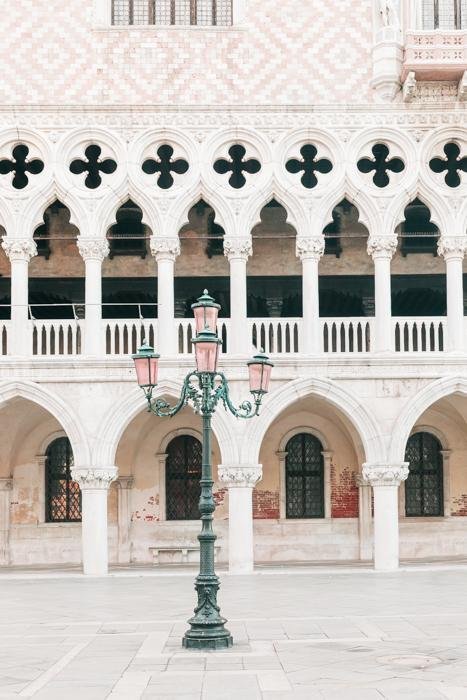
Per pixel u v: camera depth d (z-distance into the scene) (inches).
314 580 1106.1
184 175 1218.0
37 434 1375.5
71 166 1253.1
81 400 1192.8
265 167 1216.8
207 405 727.1
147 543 1366.9
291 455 1387.8
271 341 1350.9
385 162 1237.1
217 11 1258.6
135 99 1222.9
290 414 1379.2
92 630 764.6
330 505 1375.5
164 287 1205.1
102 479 1184.2
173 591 1027.3
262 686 543.5
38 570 1270.9
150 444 1379.2
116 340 1323.8
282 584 1067.9
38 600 962.1
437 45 1195.9
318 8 1234.6
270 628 753.6
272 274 1376.7
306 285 1210.6
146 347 763.4
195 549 1362.0
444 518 1378.0
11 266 1239.5
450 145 1251.8
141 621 810.8
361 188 1214.9
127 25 1244.5
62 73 1223.5
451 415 1371.8
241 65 1227.9
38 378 1190.9
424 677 560.1
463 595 949.8
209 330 729.6
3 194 1209.4
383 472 1188.5
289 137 1220.5
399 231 1384.1
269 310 1381.6
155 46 1228.5
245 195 1214.3
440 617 800.9
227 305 1382.9
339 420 1339.8
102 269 1368.1
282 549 1368.1
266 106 1218.0
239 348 1200.2
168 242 1206.9
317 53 1229.7
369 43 1231.5
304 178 1283.2
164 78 1225.4
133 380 1192.8
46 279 1368.1
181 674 581.3
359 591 992.2
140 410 1197.1
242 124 1218.6
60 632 756.6
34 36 1226.6
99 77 1223.5
